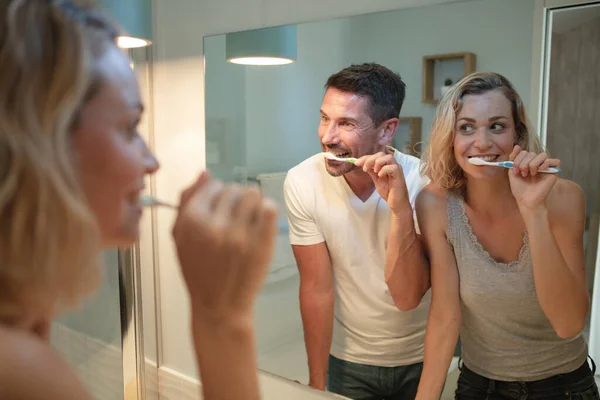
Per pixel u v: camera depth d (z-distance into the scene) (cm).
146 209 167
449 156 99
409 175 105
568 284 92
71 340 184
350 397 123
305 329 129
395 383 116
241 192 45
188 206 44
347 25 112
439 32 100
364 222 114
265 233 44
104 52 39
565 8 88
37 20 35
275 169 129
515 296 97
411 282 109
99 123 38
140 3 122
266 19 131
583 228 90
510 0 93
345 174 115
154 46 156
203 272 44
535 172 92
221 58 138
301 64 120
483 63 96
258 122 131
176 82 153
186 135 153
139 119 43
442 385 109
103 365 180
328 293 123
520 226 95
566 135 89
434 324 108
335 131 115
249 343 46
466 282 102
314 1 121
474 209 98
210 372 45
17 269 36
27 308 39
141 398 157
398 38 105
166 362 176
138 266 150
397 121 106
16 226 35
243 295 45
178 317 169
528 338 98
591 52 86
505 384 102
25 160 34
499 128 94
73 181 36
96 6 41
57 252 36
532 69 91
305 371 131
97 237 38
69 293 39
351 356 121
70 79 35
